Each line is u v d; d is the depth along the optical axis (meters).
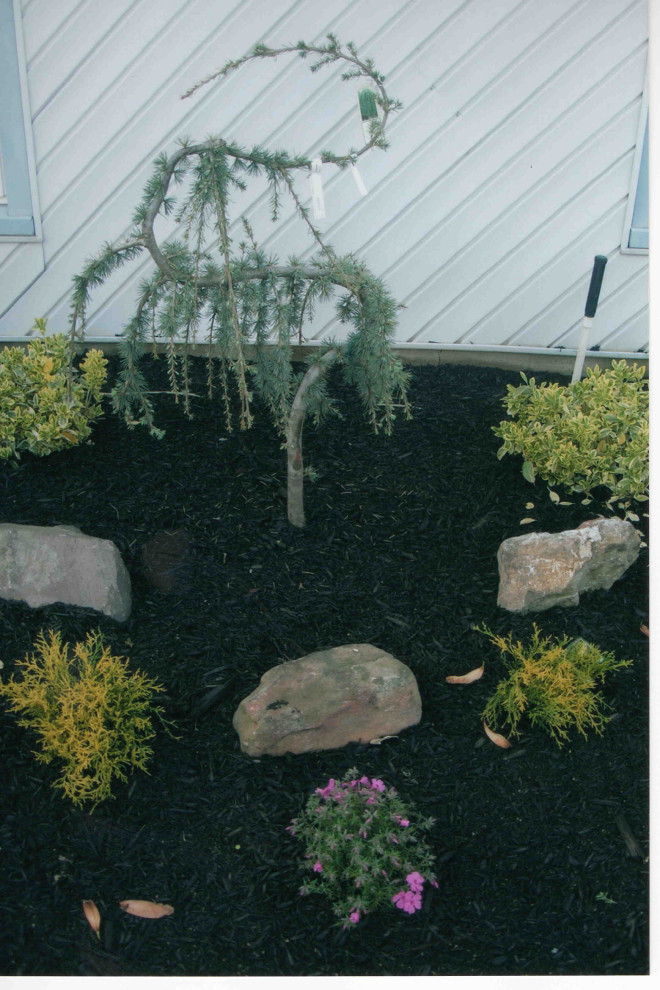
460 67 4.54
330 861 2.63
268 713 3.00
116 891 2.62
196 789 2.92
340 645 3.42
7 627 3.33
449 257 4.95
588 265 5.00
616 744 3.11
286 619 3.50
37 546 3.44
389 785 2.94
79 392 4.13
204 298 3.46
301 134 4.66
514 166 4.76
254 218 4.80
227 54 4.48
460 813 2.88
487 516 3.98
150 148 4.64
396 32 4.48
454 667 3.37
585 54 4.54
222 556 3.72
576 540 3.58
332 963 2.48
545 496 4.09
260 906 2.61
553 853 2.78
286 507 3.95
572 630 3.50
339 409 4.61
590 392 4.29
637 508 4.05
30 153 4.56
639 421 4.08
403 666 3.17
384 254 4.93
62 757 2.91
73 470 4.04
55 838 2.73
